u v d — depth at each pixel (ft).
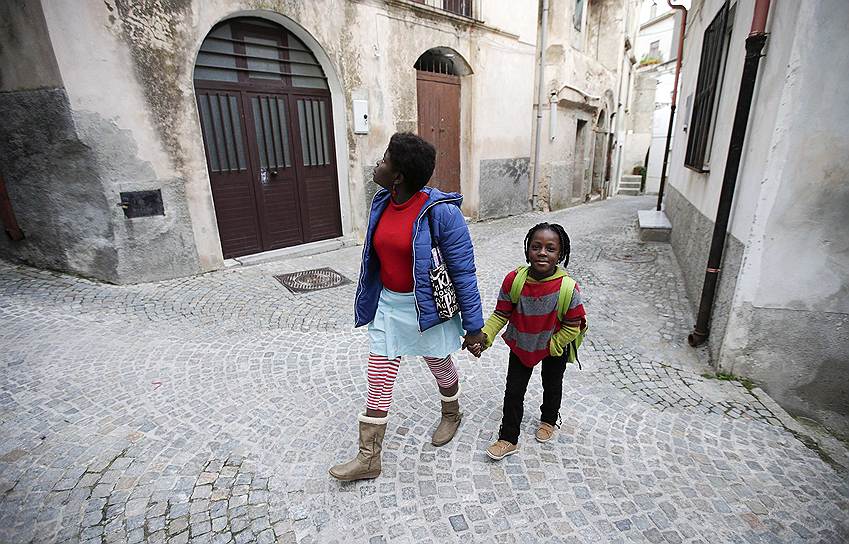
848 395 9.20
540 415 8.73
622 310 14.28
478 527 6.35
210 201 16.61
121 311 13.15
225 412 8.87
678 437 8.21
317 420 8.70
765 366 9.75
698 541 6.13
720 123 12.88
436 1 23.44
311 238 20.92
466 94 26.96
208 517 6.45
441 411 8.58
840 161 8.14
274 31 17.83
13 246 16.01
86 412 8.68
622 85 51.88
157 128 14.79
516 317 7.15
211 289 15.30
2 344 11.00
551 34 31.71
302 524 6.36
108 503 6.63
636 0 51.60
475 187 28.45
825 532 6.28
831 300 8.87
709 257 10.93
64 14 12.53
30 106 13.58
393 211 6.61
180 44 14.78
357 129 20.44
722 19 13.41
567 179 38.06
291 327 12.78
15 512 6.44
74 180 14.16
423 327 6.57
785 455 7.79
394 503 6.74
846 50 7.64
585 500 6.80
